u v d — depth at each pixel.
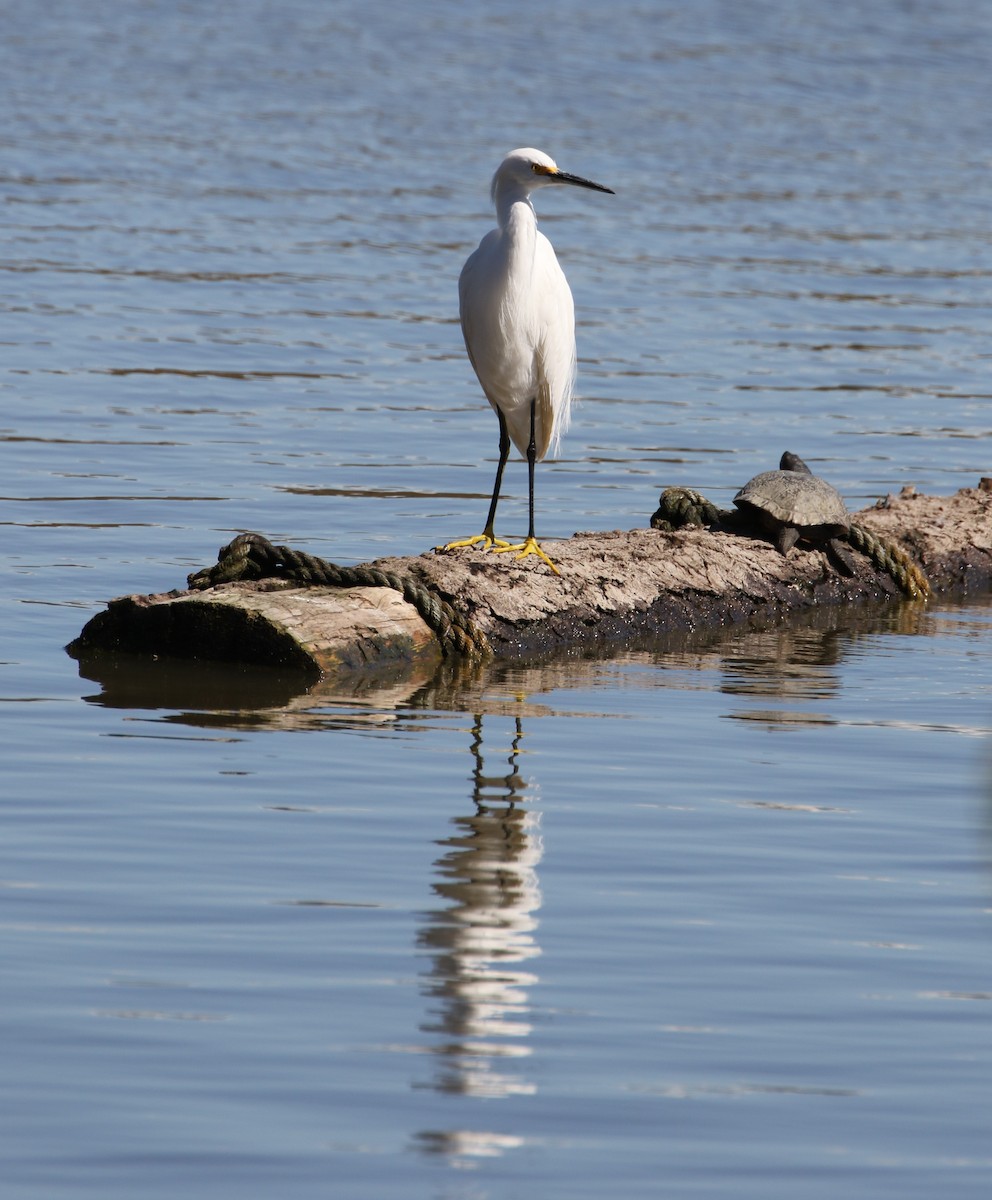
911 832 9.51
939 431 23.64
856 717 12.22
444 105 56.12
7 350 26.19
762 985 7.43
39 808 9.55
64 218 37.62
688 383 26.20
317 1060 6.70
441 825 9.49
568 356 15.20
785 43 70.12
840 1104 6.46
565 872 8.78
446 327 29.67
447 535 17.70
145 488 19.14
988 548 17.83
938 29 74.44
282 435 22.16
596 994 7.32
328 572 13.86
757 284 34.44
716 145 52.00
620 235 39.09
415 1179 5.92
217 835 9.20
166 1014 7.03
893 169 49.44
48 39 65.38
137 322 28.69
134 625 13.39
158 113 52.47
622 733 11.64
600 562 15.22
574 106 57.16
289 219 39.19
